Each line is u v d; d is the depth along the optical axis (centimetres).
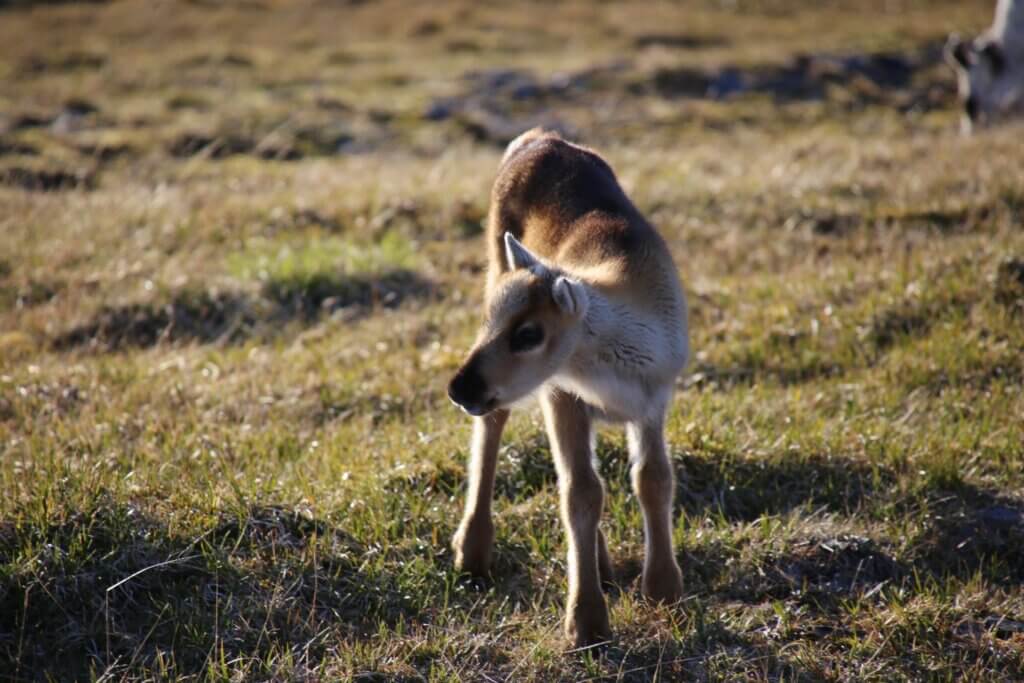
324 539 1336
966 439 1585
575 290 1184
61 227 2595
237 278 2295
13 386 1820
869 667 1190
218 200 2838
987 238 2188
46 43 5491
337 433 1655
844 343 1911
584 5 6412
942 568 1375
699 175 2917
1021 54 3812
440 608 1278
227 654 1178
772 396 1747
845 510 1475
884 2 6644
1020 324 1892
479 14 6138
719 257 2350
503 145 4072
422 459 1540
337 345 2027
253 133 4016
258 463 1538
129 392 1795
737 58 5044
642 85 4722
